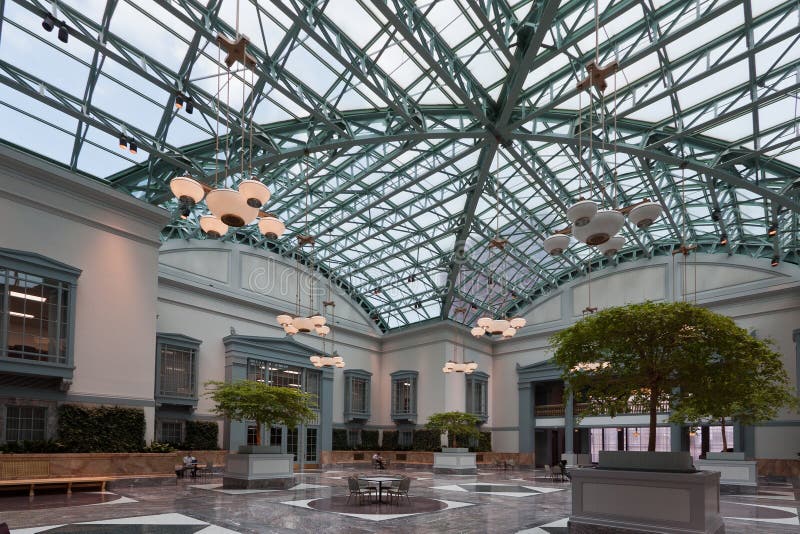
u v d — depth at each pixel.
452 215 29.81
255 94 19.00
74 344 18.03
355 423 36.41
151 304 20.77
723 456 20.38
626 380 9.93
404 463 33.97
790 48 17.30
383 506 14.03
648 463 9.14
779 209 24.98
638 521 8.90
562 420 35.06
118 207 20.02
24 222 17.34
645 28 16.77
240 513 12.39
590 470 9.54
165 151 20.50
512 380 38.19
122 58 15.84
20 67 16.25
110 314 19.31
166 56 17.03
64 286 17.92
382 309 39.25
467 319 38.25
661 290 32.69
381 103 20.64
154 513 12.30
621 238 9.32
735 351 9.10
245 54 9.40
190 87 17.97
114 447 18.52
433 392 35.72
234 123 19.34
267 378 30.14
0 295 16.23
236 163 21.58
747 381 9.23
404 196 28.30
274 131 21.09
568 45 17.11
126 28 15.98
